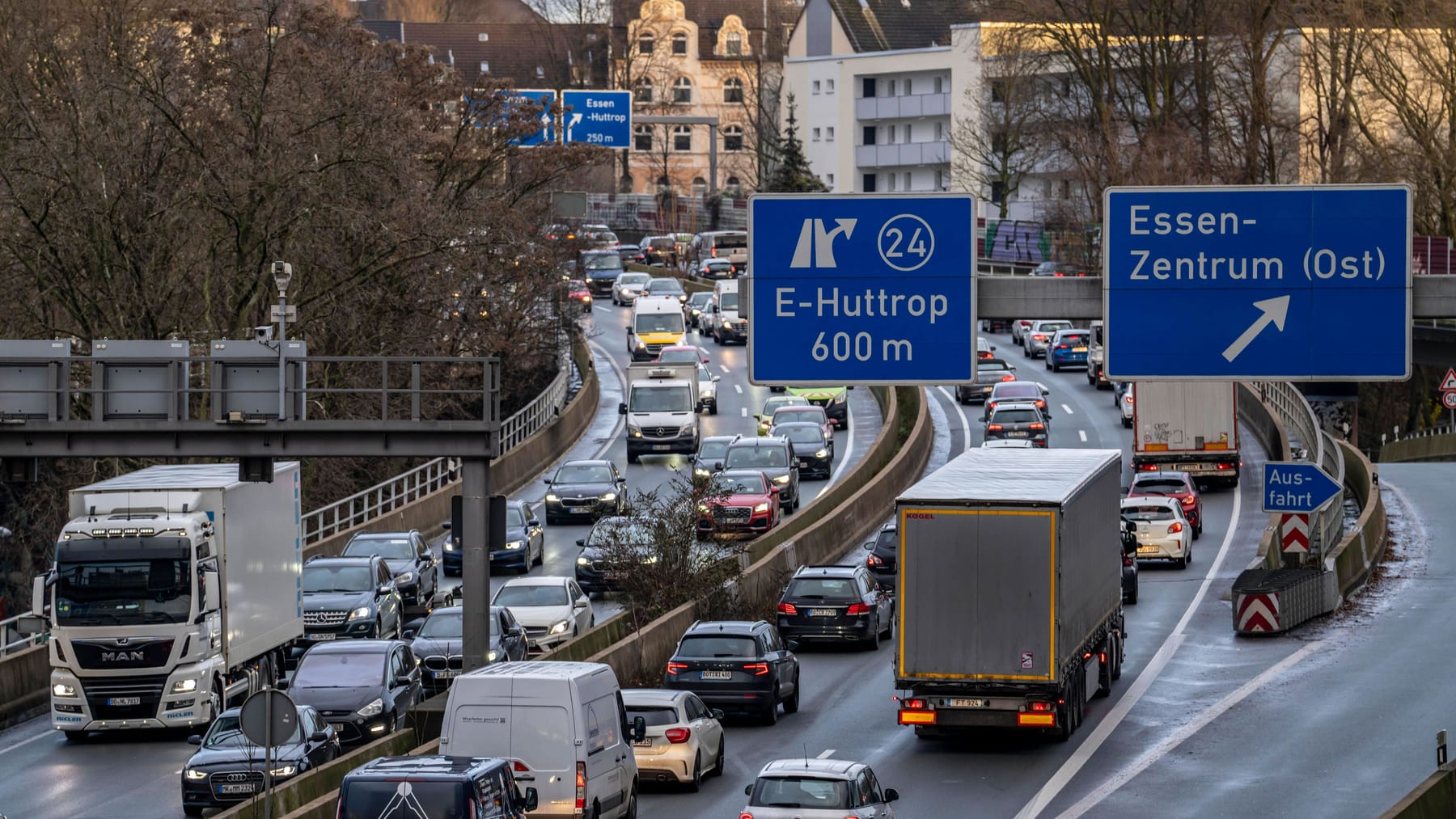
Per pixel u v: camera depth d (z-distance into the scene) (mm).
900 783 77875
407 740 77625
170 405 95938
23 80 165000
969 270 61781
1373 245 59938
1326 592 121188
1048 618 82500
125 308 154625
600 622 120250
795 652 114625
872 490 158375
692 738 76875
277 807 65125
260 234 159375
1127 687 99875
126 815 73062
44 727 97500
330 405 181250
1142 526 139875
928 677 83250
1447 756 72438
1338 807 72312
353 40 180500
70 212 149625
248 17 166500
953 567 83188
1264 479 121562
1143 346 60688
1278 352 60312
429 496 163500
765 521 146250
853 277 62125
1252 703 94438
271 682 101000
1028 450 102062
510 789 55875
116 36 163625
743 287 62469
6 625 109312
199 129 157500
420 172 176375
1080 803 73812
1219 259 60500
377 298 177375
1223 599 126812
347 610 111125
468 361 95000
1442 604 123875
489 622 95250
